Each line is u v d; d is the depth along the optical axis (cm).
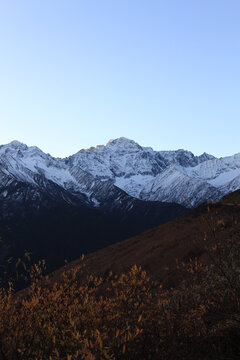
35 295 432
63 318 418
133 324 428
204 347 430
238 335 440
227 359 393
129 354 376
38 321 404
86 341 354
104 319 428
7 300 429
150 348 408
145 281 473
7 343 394
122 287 460
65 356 360
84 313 427
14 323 416
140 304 448
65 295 438
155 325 447
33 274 442
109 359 336
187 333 455
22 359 379
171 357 405
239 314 474
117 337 381
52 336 393
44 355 379
